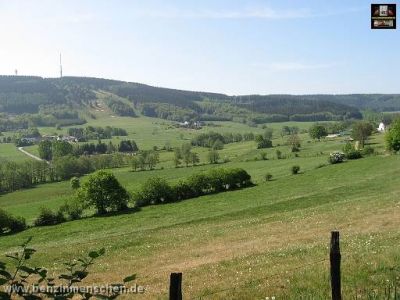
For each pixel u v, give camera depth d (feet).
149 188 285.23
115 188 276.62
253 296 48.91
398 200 149.38
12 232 247.09
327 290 45.93
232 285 56.80
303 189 267.39
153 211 261.44
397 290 43.45
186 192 293.84
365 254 61.93
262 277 58.80
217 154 484.33
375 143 491.31
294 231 123.75
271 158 466.29
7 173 437.99
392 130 372.38
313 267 57.82
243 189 303.89
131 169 490.08
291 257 74.64
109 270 95.71
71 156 524.93
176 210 255.91
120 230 210.18
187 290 58.90
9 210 334.24
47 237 222.07
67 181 477.36
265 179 334.65
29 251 20.44
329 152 462.19
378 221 116.47
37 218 258.16
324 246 80.18
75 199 271.69
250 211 202.39
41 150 650.84
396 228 101.86
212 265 81.56
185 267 88.28
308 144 573.33
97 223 244.83
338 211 146.10
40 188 437.99
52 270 89.35
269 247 101.60
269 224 145.18
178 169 465.88
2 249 199.41
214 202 266.57
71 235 220.23
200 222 189.78
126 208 282.56
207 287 58.70
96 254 21.22
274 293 48.73
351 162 353.72
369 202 157.17
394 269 51.98
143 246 133.18
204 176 300.40
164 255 111.75
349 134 648.38
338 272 34.99
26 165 469.57
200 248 116.78
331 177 301.63
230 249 108.06
